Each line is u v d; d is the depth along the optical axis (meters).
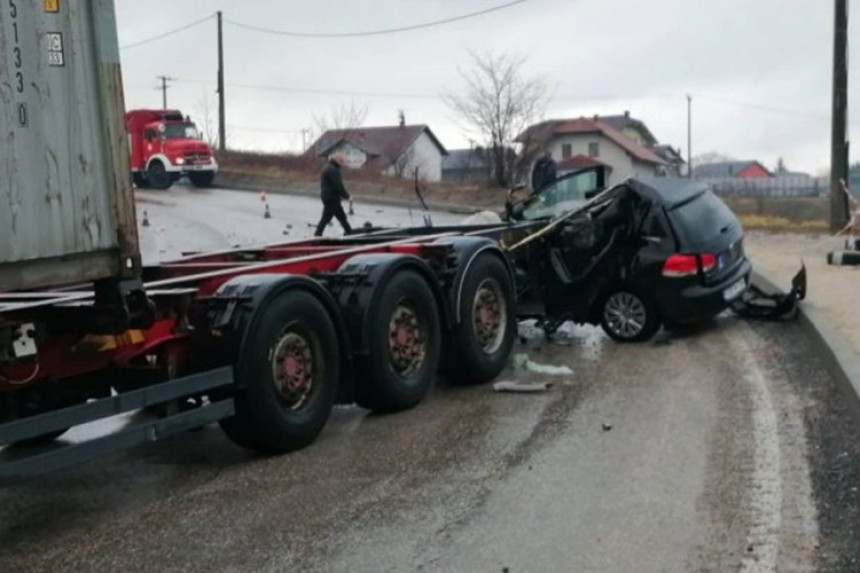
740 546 4.68
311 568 4.62
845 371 7.29
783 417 6.87
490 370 8.41
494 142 41.53
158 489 5.93
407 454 6.40
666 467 5.88
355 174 40.00
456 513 5.26
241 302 6.21
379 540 4.93
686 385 8.00
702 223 10.15
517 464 6.07
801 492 5.36
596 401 7.60
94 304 5.47
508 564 4.59
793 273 13.66
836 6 20.89
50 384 5.72
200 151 37.56
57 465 5.03
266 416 6.26
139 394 5.45
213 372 5.96
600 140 74.19
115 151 5.30
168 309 6.02
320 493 5.68
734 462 5.92
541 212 11.41
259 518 5.32
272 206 30.70
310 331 6.64
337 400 7.14
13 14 4.80
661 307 9.93
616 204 10.17
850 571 4.36
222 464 6.40
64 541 5.13
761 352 9.17
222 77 52.59
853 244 15.35
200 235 22.36
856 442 6.18
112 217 5.29
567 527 5.00
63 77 5.04
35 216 4.90
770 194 71.69
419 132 72.88
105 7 5.25
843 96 20.97
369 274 7.26
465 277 8.16
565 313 10.35
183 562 4.76
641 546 4.72
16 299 5.90
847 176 20.86
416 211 28.89
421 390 7.69
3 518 5.53
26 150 4.86
